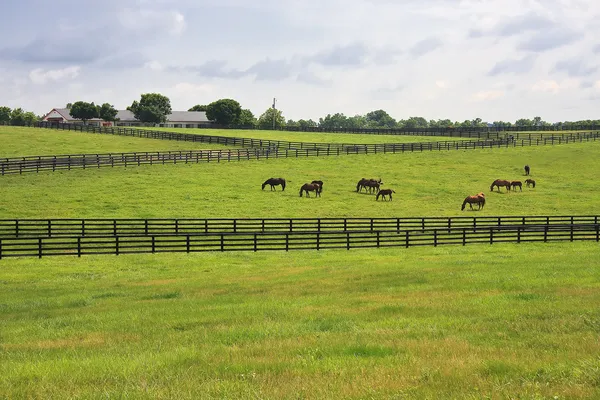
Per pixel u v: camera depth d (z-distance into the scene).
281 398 7.26
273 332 11.70
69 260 26.05
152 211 39.47
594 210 43.97
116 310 15.06
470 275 19.09
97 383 8.30
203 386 7.89
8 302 16.97
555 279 17.69
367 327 12.00
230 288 18.36
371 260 25.30
